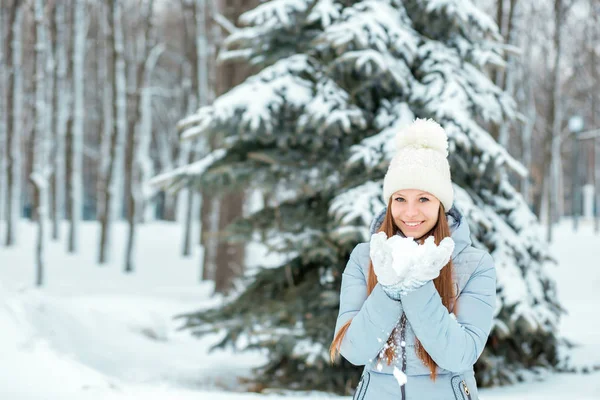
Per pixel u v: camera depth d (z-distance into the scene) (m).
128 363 8.95
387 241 1.98
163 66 40.66
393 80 7.61
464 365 2.03
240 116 7.81
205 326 8.24
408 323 2.12
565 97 33.66
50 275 21.41
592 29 27.50
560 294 18.38
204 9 25.31
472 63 7.96
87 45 33.06
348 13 7.73
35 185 19.89
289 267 8.22
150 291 18.86
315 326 7.35
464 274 2.17
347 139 7.88
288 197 8.53
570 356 8.48
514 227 8.19
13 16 23.34
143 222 32.62
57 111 25.33
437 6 7.68
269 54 8.59
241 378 8.25
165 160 39.22
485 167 7.55
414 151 2.26
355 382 7.49
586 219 40.97
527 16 27.73
